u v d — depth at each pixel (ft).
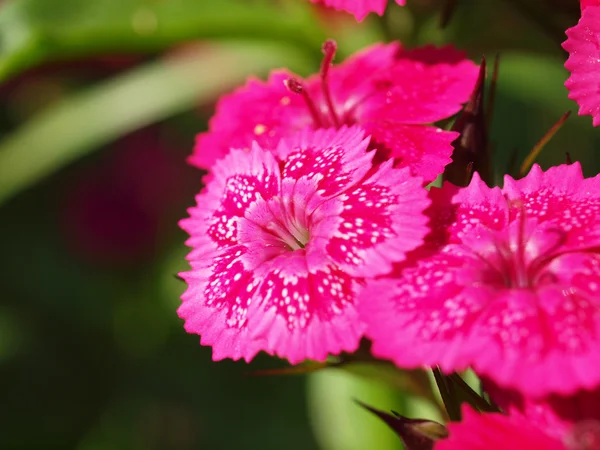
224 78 0.60
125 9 0.54
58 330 0.84
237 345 0.39
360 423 0.56
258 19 0.56
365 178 0.40
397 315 0.37
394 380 0.44
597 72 0.40
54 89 0.75
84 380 0.84
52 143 0.60
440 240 0.39
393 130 0.44
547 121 0.72
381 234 0.39
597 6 0.40
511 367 0.35
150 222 0.76
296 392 0.84
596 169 0.73
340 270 0.39
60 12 0.54
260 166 0.42
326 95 0.45
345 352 0.43
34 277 0.84
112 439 0.83
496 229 0.39
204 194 0.43
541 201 0.39
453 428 0.36
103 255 0.77
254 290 0.40
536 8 0.48
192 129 0.80
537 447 0.36
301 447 0.82
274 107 0.48
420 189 0.39
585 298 0.36
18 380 0.83
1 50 0.53
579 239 0.38
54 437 0.82
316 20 0.55
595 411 0.36
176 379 0.84
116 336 0.83
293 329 0.39
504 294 0.37
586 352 0.35
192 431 0.84
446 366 0.36
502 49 0.55
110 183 0.77
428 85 0.45
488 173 0.43
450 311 0.37
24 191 0.82
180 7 0.55
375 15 0.53
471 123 0.43
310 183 0.41
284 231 0.41
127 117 0.60
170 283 0.77
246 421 0.84
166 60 0.62
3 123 0.78
